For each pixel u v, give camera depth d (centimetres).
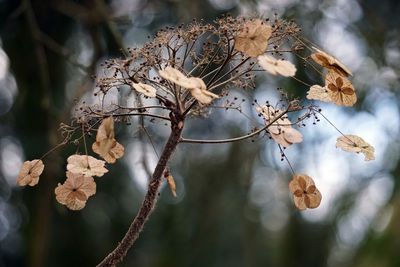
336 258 816
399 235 621
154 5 567
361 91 609
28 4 499
